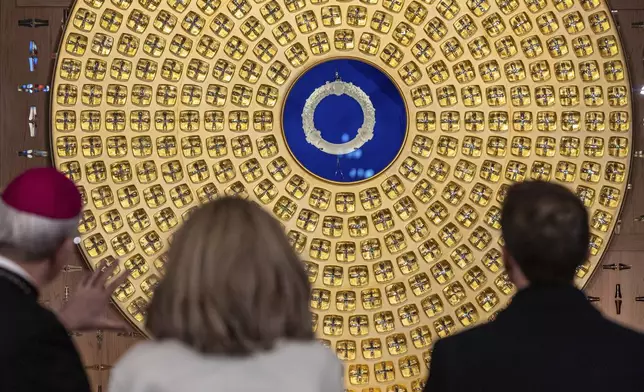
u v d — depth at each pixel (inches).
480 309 198.7
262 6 191.6
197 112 193.2
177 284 65.2
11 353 84.7
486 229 198.7
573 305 77.5
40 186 97.4
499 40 194.4
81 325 113.8
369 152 199.6
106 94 188.9
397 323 198.5
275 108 195.9
